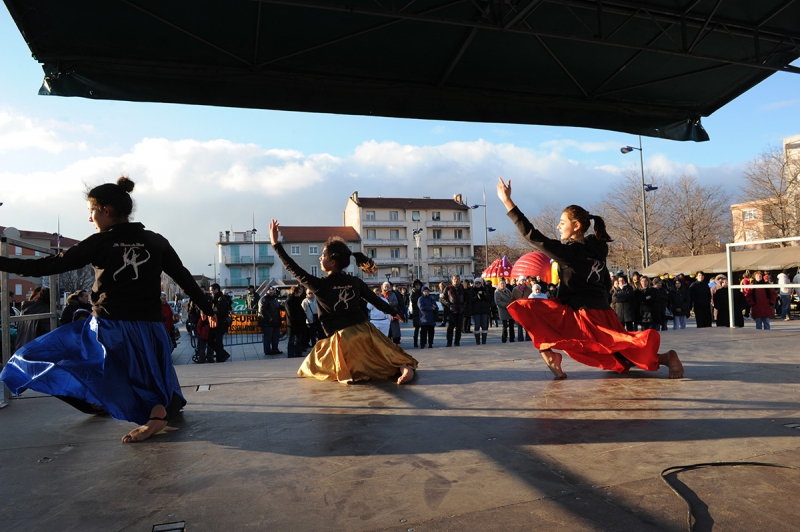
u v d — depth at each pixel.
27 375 2.74
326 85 7.80
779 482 1.97
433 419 2.97
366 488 2.01
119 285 2.88
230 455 2.46
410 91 8.19
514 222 3.90
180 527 1.73
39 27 6.21
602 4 7.23
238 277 71.50
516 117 8.88
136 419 2.79
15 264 2.82
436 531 1.65
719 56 8.03
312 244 71.31
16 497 2.02
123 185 3.16
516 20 6.73
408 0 6.70
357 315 4.38
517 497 1.88
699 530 1.61
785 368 4.21
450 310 13.91
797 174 31.09
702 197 37.00
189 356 15.48
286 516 1.79
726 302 13.03
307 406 3.40
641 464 2.18
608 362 4.01
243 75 7.37
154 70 7.00
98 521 1.79
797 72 8.57
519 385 3.85
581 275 3.98
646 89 8.98
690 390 3.49
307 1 6.02
